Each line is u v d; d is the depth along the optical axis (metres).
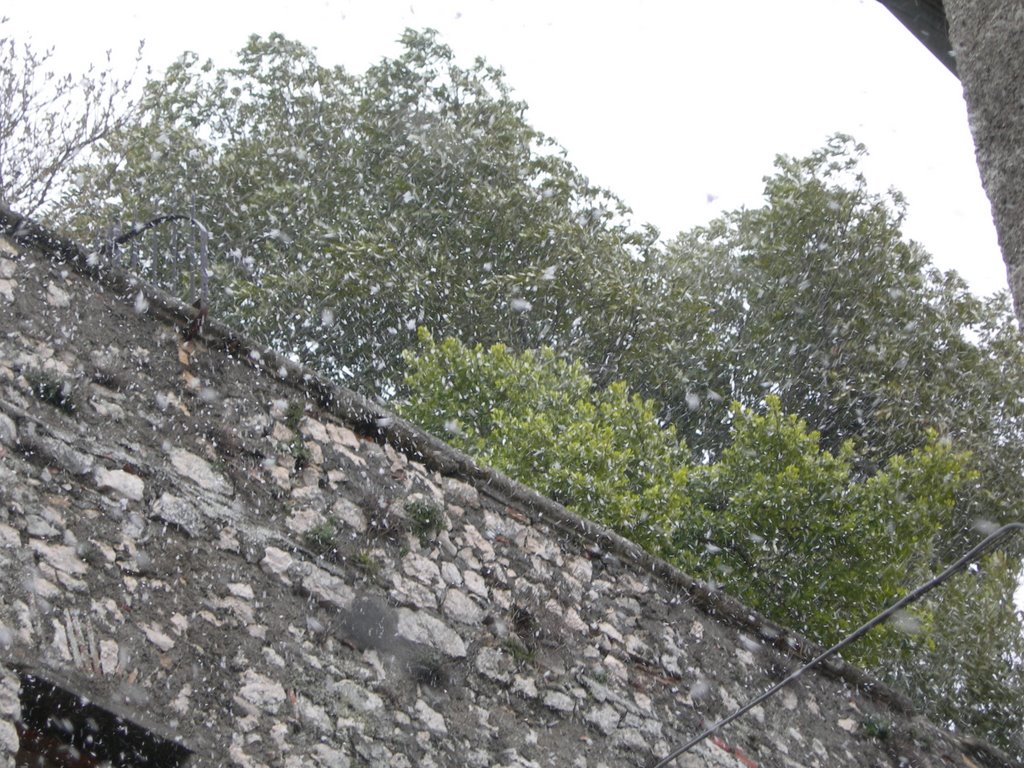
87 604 5.20
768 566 13.72
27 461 5.36
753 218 22.16
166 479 5.78
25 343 5.68
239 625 5.64
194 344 6.30
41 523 5.25
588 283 19.62
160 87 20.36
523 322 19.73
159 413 5.96
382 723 5.85
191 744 5.15
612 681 6.98
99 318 6.02
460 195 20.72
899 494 14.22
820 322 21.03
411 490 6.71
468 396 15.10
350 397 6.68
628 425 14.96
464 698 6.28
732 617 7.87
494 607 6.70
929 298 21.69
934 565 17.61
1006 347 21.31
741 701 7.55
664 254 22.97
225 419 6.19
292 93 21.39
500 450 13.64
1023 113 2.88
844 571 13.81
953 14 3.11
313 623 5.89
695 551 13.87
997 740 16.28
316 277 18.45
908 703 8.45
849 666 8.24
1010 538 18.36
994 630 16.75
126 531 5.52
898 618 14.14
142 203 17.89
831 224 21.25
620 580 7.43
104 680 5.07
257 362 6.45
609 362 19.88
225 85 21.36
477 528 6.91
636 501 13.44
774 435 14.52
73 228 13.88
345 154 20.86
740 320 21.80
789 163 21.86
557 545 7.24
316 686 5.73
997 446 20.41
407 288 18.27
